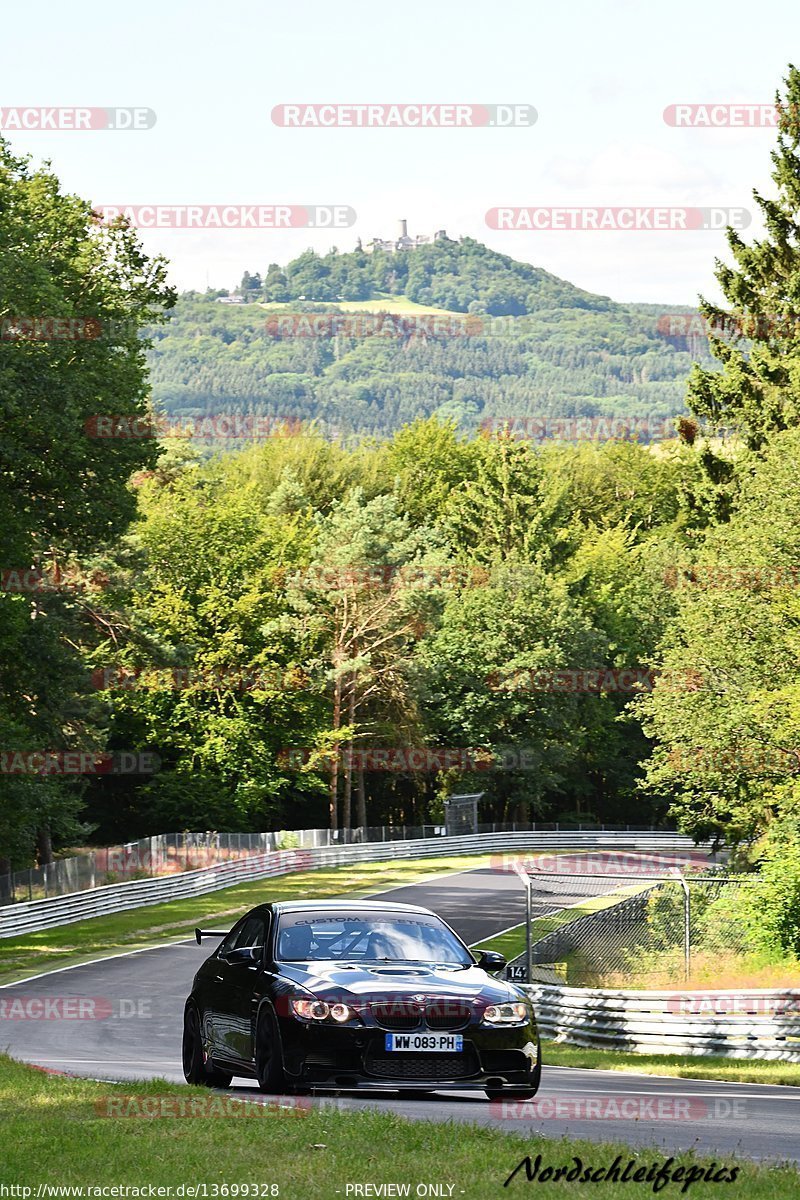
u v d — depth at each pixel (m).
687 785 50.38
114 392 50.12
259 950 16.09
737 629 48.41
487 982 15.40
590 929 43.31
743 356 64.12
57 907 57.06
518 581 121.50
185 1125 12.31
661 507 152.62
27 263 46.56
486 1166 10.41
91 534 54.09
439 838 104.50
